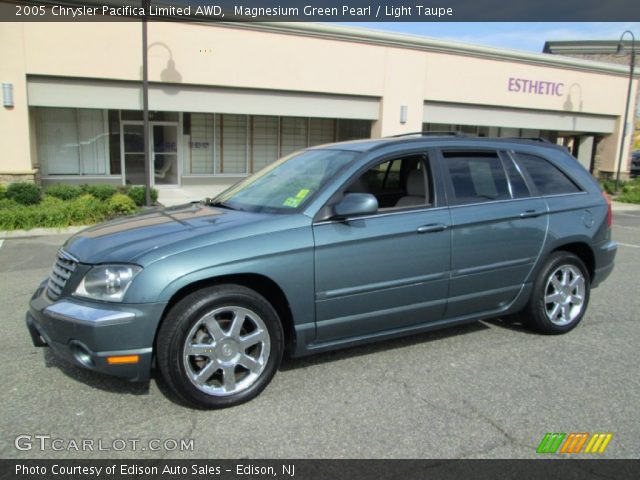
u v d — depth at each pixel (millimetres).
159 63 15133
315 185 4047
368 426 3354
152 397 3709
